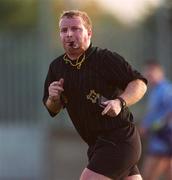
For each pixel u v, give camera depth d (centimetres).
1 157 3403
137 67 3353
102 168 1591
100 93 1602
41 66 3372
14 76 3384
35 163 3391
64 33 1593
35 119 3406
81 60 1605
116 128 1612
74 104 1630
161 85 2839
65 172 3359
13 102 3403
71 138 3372
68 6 3378
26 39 3366
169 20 3347
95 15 3834
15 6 5416
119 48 3362
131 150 1606
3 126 3409
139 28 3369
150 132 2898
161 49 3353
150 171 2834
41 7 3356
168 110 2800
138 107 3347
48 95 1680
